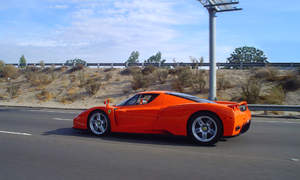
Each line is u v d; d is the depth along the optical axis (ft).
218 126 18.83
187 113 19.77
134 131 21.63
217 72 77.10
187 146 19.42
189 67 72.54
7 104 70.28
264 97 53.52
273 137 23.34
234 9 46.75
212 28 46.68
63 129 27.45
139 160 15.57
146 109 21.31
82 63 107.45
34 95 80.74
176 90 67.41
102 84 82.69
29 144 19.98
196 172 13.34
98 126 23.27
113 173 13.20
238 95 58.18
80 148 18.65
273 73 66.28
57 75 100.63
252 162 15.21
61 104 68.39
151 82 77.15
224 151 17.90
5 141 21.16
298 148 18.95
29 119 36.73
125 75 89.76
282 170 13.71
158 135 23.93
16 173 13.30
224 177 12.60
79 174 13.07
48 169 13.91
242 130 22.59
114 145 19.65
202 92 63.62
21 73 110.73
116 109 22.54
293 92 55.98
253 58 143.43
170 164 14.75
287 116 40.55
